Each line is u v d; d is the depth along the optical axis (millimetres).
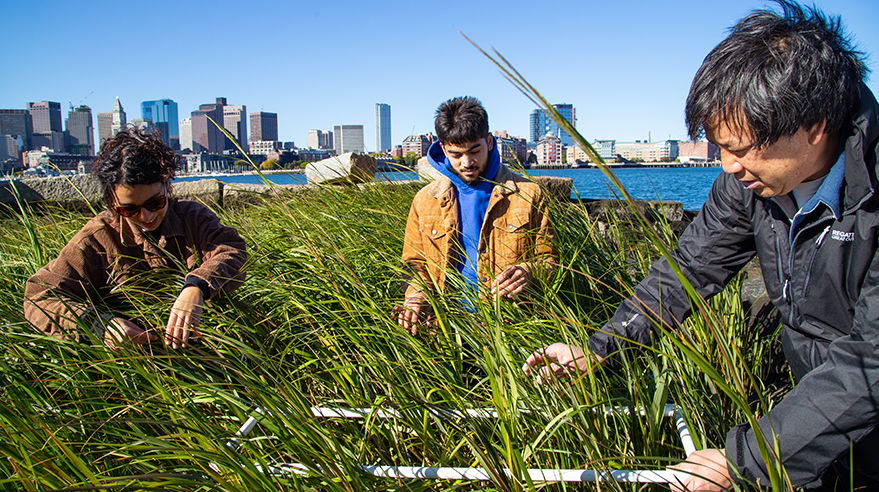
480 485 1357
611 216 3523
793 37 992
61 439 1407
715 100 1053
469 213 2660
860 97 1064
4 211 5035
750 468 1119
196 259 2285
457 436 1578
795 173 1100
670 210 4953
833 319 1277
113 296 2203
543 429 1461
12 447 1232
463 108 2441
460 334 1974
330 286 2182
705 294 1636
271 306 2412
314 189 4438
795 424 1091
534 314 2145
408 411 1594
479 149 2475
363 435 1604
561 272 2359
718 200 1563
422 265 2568
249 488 1167
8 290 2621
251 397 1509
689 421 1448
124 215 2057
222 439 1340
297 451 1279
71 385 1702
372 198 3996
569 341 1737
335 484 1230
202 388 1582
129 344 1711
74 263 2080
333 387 1897
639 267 2867
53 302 1931
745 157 1097
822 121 1010
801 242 1298
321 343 2061
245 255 2234
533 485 1198
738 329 2369
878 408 1020
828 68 971
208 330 1824
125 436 1435
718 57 1064
